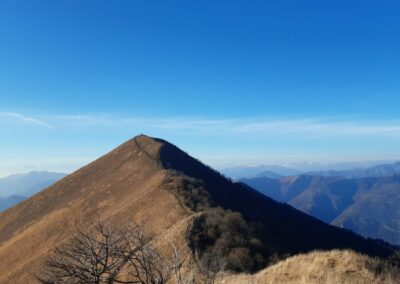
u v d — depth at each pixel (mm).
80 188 118688
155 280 6910
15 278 70562
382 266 13773
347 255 14555
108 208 91688
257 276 15711
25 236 93562
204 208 63531
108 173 120812
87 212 94500
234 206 79750
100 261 6746
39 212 113438
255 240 45312
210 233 43812
